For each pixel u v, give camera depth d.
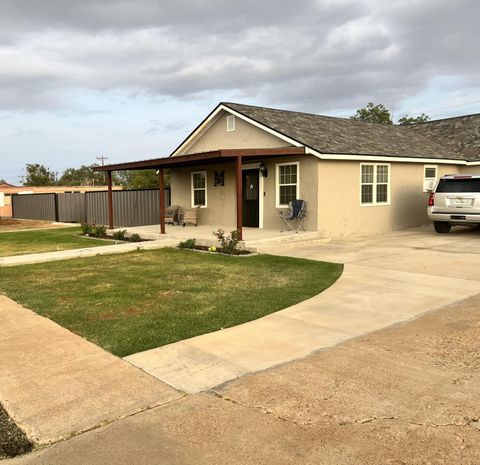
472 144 19.50
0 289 8.20
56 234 19.42
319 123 17.03
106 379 4.33
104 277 9.05
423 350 4.90
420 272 8.89
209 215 18.09
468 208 14.12
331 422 3.49
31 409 3.79
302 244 12.88
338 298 7.12
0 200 40.09
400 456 3.04
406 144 17.94
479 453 3.05
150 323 5.97
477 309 6.36
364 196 15.39
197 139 18.56
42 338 5.50
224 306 6.74
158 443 3.28
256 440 3.28
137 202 22.55
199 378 4.32
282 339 5.32
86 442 3.31
